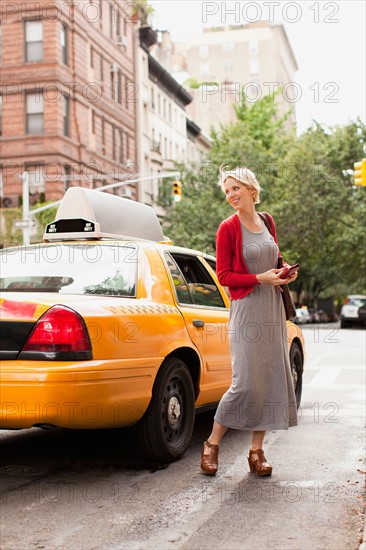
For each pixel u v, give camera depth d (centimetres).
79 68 4000
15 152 3788
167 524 407
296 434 673
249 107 6109
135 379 498
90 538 384
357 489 480
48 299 480
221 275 498
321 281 6347
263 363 494
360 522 411
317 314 6019
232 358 505
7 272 565
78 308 473
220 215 4178
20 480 500
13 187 3769
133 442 530
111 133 4528
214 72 11019
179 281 606
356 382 1107
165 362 538
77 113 3969
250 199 504
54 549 367
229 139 4694
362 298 3828
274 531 395
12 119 3791
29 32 3784
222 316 646
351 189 4312
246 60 10950
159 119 5644
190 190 4516
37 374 451
